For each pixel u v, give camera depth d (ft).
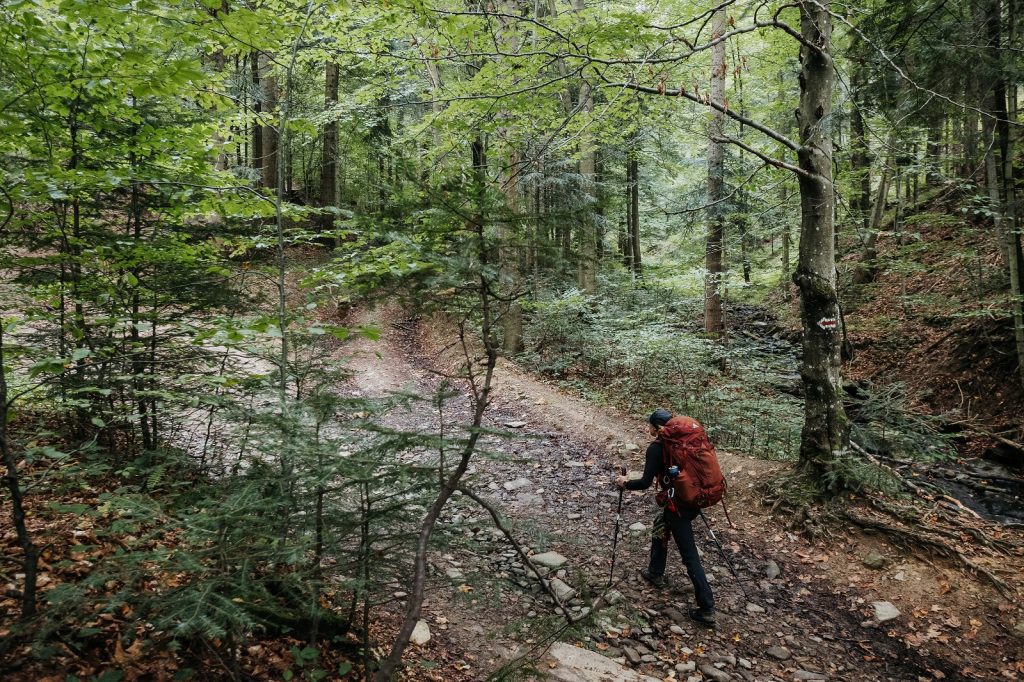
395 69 27.58
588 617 10.28
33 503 11.84
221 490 8.45
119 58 11.37
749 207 36.09
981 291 36.42
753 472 21.35
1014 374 29.86
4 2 10.33
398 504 9.18
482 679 10.61
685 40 16.98
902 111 24.79
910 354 37.22
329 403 8.70
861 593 15.76
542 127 25.85
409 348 42.63
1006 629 14.29
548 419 27.91
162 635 7.63
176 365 13.69
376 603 9.30
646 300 44.19
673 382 30.30
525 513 18.39
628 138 40.55
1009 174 27.14
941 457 24.14
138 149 13.61
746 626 14.26
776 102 46.29
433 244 8.39
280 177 12.26
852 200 43.68
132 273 12.99
